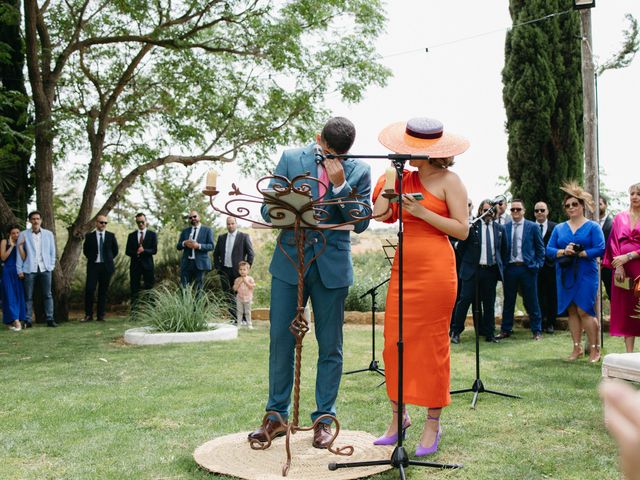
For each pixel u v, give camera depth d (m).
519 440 3.69
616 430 0.40
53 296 11.95
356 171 3.63
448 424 4.06
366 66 13.18
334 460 3.34
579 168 11.11
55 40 13.18
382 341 8.53
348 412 4.46
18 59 13.31
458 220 3.51
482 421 4.12
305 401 4.85
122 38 12.34
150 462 3.30
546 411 4.35
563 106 11.09
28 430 3.94
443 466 3.19
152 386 5.37
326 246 3.59
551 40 11.07
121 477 3.06
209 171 3.09
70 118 12.23
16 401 4.79
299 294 3.30
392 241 5.32
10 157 12.20
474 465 3.23
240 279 10.46
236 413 4.39
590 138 7.60
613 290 6.08
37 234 11.10
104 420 4.21
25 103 12.47
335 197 3.38
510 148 11.34
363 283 12.13
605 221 8.27
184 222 14.70
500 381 5.45
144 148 13.41
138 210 15.00
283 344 3.66
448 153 3.49
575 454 3.40
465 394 4.96
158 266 14.29
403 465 3.10
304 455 3.43
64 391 5.16
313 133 13.77
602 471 3.12
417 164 3.64
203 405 4.63
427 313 3.47
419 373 3.47
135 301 11.90
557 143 11.07
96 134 12.97
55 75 12.48
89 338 9.11
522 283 8.65
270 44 12.49
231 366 6.43
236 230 11.38
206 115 13.42
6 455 3.42
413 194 3.36
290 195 3.09
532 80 10.99
